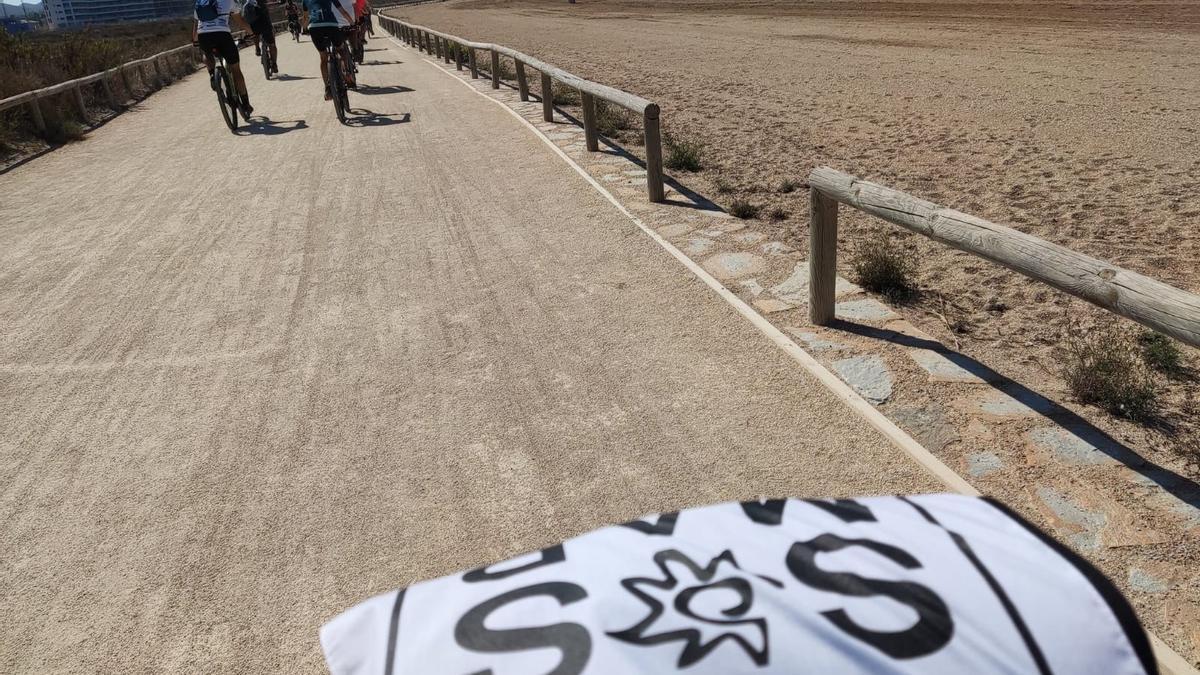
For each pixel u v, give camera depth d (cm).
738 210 659
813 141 960
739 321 450
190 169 877
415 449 345
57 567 284
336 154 909
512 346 435
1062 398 364
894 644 107
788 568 119
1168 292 258
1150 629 236
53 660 246
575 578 122
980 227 336
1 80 1137
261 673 238
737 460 327
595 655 107
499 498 311
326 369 417
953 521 130
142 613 262
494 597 122
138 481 331
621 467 326
